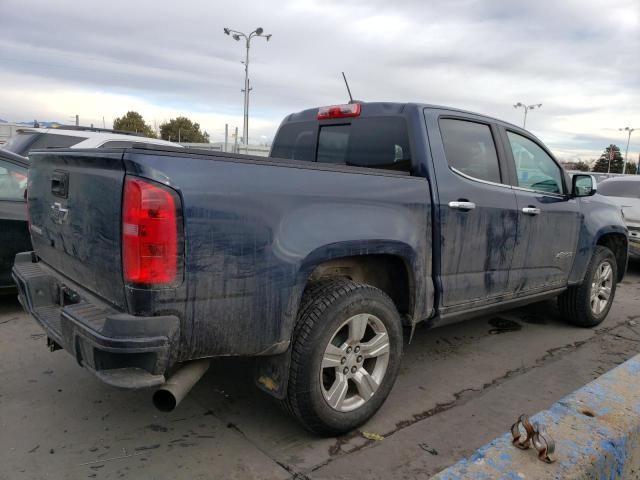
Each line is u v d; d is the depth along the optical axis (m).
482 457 1.97
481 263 3.80
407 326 3.38
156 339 2.21
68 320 2.39
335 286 2.88
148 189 2.19
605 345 4.87
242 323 2.47
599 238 5.29
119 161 2.25
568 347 4.78
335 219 2.79
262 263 2.49
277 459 2.77
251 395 3.49
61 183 2.81
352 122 3.95
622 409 2.33
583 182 4.82
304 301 2.81
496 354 4.52
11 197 4.92
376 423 3.20
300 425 2.96
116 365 2.25
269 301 2.54
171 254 2.23
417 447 2.95
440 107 3.71
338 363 2.88
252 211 2.46
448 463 2.80
